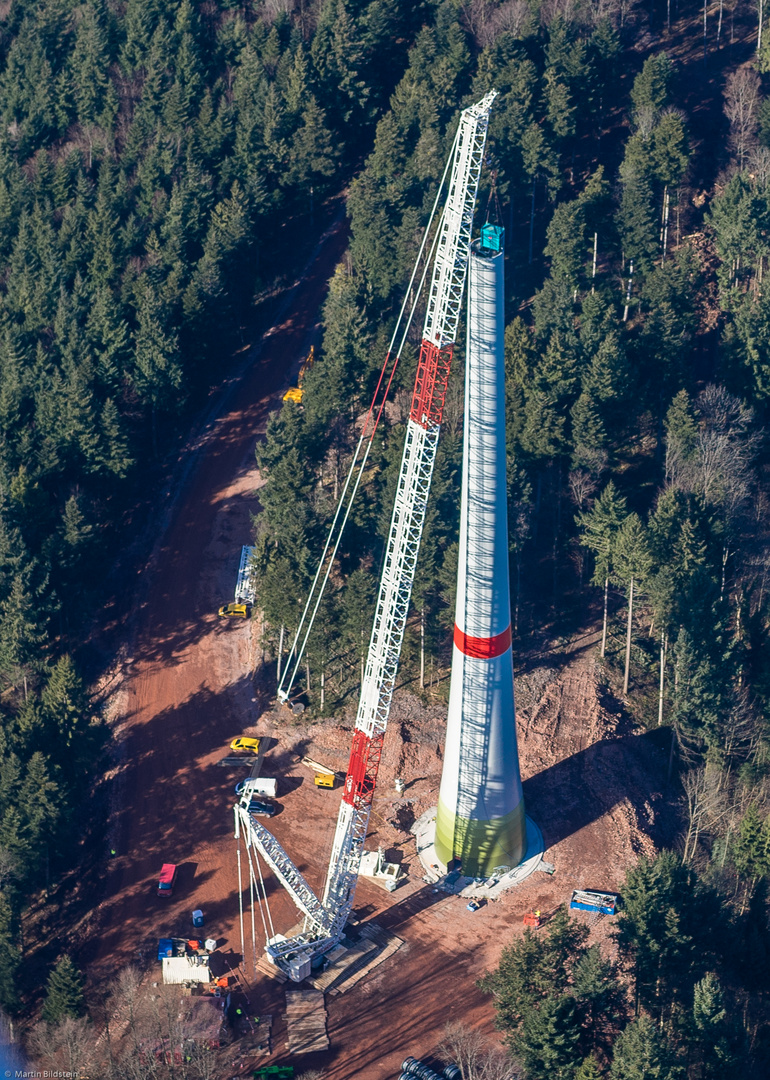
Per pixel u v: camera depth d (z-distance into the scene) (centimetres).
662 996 14438
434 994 15038
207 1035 14288
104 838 17475
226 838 17312
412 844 17050
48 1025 14575
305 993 15075
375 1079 14088
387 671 15700
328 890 15550
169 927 16112
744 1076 13788
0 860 16075
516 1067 13488
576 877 16500
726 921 15400
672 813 18100
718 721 18288
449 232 13638
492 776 15800
